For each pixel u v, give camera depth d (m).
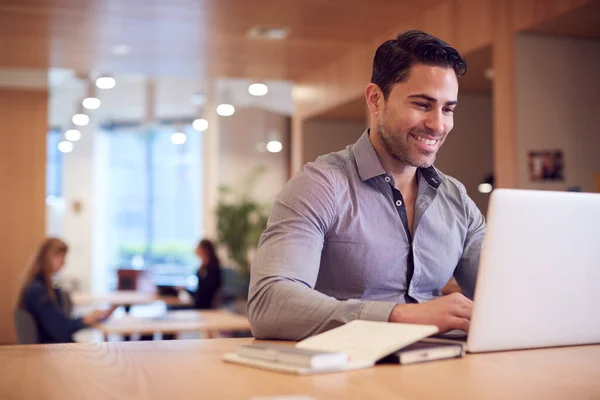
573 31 5.02
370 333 1.43
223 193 12.60
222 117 13.24
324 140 8.72
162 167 14.86
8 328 8.67
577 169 5.12
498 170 5.21
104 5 5.86
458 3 5.63
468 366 1.34
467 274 2.06
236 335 8.30
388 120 1.82
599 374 1.27
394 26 6.43
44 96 8.86
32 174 8.80
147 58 7.71
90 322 5.14
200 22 6.32
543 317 1.52
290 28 6.48
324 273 1.89
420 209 1.94
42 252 5.14
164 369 1.32
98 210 14.63
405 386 1.17
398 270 1.90
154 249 14.88
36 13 6.09
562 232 1.51
